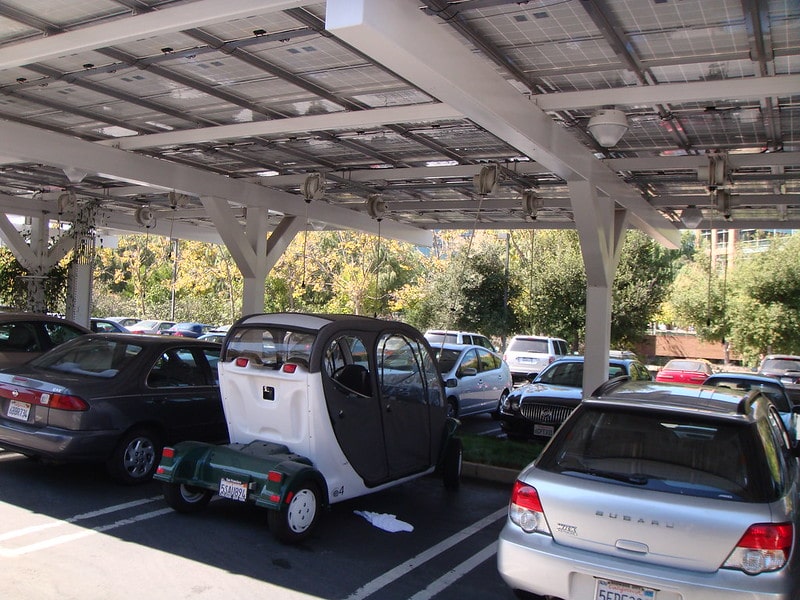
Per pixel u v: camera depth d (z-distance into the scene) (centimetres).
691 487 420
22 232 2080
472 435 1106
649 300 3194
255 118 1085
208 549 590
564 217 1941
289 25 725
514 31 704
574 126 1012
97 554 566
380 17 576
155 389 790
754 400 520
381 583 542
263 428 669
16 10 704
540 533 436
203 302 4247
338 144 1214
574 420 483
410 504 767
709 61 745
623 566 404
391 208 1803
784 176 1234
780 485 427
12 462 837
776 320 3216
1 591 487
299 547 609
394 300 3775
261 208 1639
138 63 841
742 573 385
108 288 4934
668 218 1780
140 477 772
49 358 828
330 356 665
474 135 1120
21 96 1015
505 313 3028
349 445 659
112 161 1266
